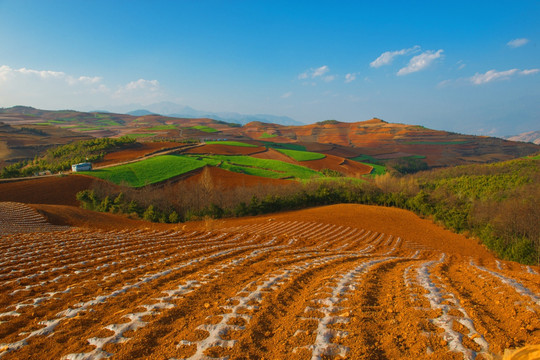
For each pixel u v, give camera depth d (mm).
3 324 7848
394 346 6422
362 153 176750
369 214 56312
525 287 10344
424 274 13789
